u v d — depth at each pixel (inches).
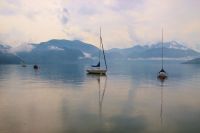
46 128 992.2
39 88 2196.1
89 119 1121.4
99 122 1074.7
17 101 1545.3
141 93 1907.0
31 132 945.5
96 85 2453.2
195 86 2365.9
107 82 2768.2
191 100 1595.7
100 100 1593.3
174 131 964.0
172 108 1353.3
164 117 1161.4
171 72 4877.0
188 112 1261.1
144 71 5255.9
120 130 975.6
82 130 973.8
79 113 1234.0
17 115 1185.4
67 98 1667.1
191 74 4217.5
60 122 1071.0
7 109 1312.7
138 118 1141.7
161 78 3321.9
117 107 1376.7
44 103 1483.8
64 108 1344.7
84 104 1457.9
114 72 4864.7
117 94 1856.5
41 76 3629.4
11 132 943.0
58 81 2854.3
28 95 1791.3
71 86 2359.7
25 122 1068.5
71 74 4077.3
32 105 1421.0
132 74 4192.9
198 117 1161.4
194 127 1010.7
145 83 2655.0
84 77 3447.3
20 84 2519.7
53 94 1841.8
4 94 1836.9
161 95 1808.6
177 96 1758.1
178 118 1143.0
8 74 4133.9
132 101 1558.8
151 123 1064.2
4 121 1083.3
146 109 1326.3
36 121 1085.8
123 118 1141.7
